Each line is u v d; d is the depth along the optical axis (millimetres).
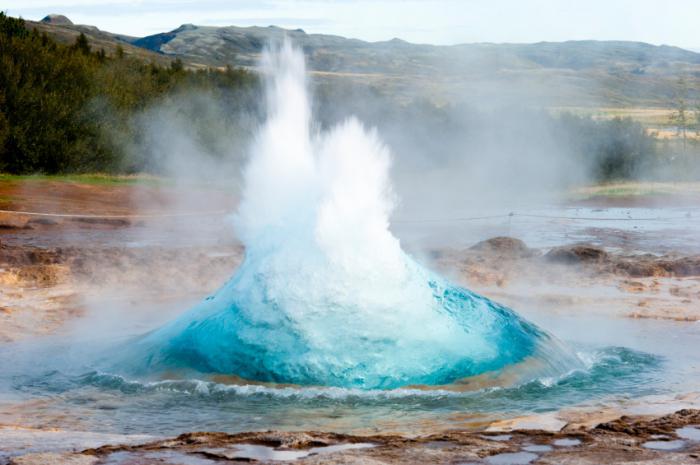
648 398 7938
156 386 8398
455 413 7504
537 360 8938
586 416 7125
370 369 8438
